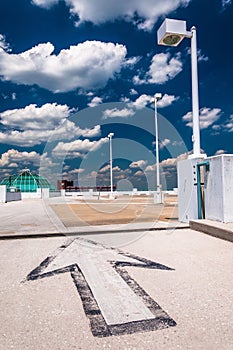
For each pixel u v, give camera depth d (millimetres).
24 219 12430
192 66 10047
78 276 4820
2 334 3004
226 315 3359
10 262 5660
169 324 3174
